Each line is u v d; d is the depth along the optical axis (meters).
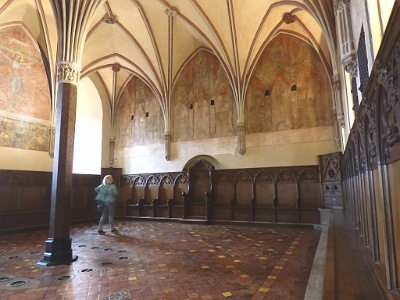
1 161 12.75
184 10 14.17
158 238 10.03
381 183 2.90
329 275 3.17
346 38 6.09
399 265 2.53
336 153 12.25
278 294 4.60
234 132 15.30
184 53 16.78
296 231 11.48
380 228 3.34
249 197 14.29
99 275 5.82
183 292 4.78
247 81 15.11
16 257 7.58
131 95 18.86
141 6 14.20
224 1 13.20
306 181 13.20
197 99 16.61
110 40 16.17
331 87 13.38
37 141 14.30
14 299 4.61
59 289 5.04
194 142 16.33
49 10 13.48
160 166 17.16
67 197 7.31
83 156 18.78
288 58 14.50
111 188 11.77
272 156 14.19
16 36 13.64
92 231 11.95
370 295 2.60
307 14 12.82
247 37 14.38
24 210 13.19
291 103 14.14
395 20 1.94
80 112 18.77
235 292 4.73
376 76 2.79
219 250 7.96
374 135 3.24
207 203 14.56
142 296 4.64
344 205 11.67
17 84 13.60
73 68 7.83
